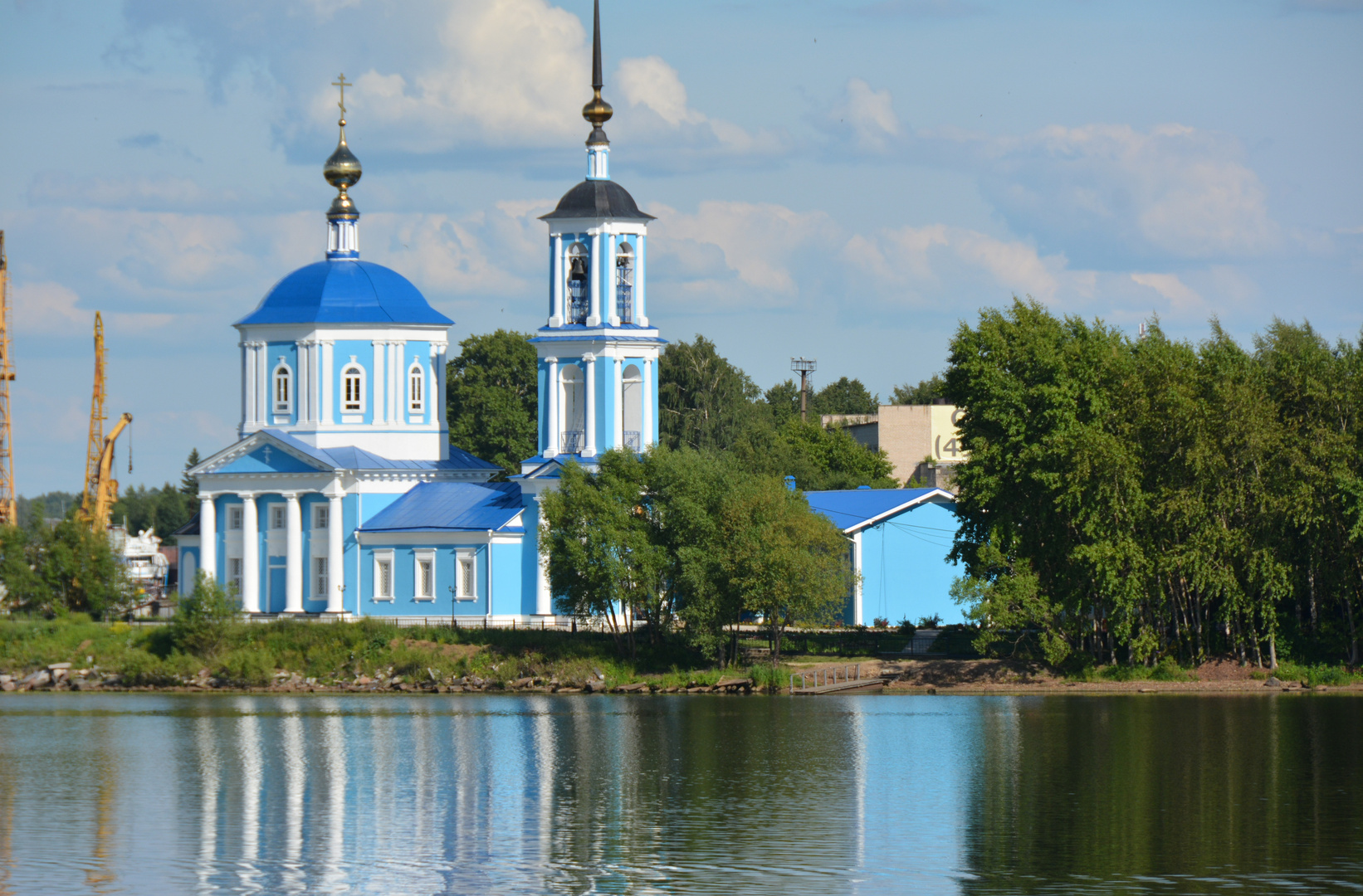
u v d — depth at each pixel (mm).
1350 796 103375
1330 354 167500
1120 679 160875
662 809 102312
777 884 83000
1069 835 93438
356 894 82188
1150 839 92062
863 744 126500
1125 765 115125
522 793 108375
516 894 81875
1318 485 155125
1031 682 161750
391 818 100812
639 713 149125
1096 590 158750
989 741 127125
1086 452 154750
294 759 124312
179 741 135250
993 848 90125
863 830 95062
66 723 148625
